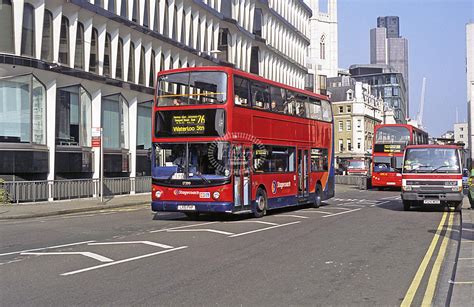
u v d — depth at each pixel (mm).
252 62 54656
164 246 11328
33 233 13922
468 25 87750
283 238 12727
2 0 24703
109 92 32781
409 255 10414
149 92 36406
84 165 29906
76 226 15578
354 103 111562
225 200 15867
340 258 10023
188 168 16281
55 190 25391
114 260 9688
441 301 6867
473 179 21906
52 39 27703
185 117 16375
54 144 27203
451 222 16719
